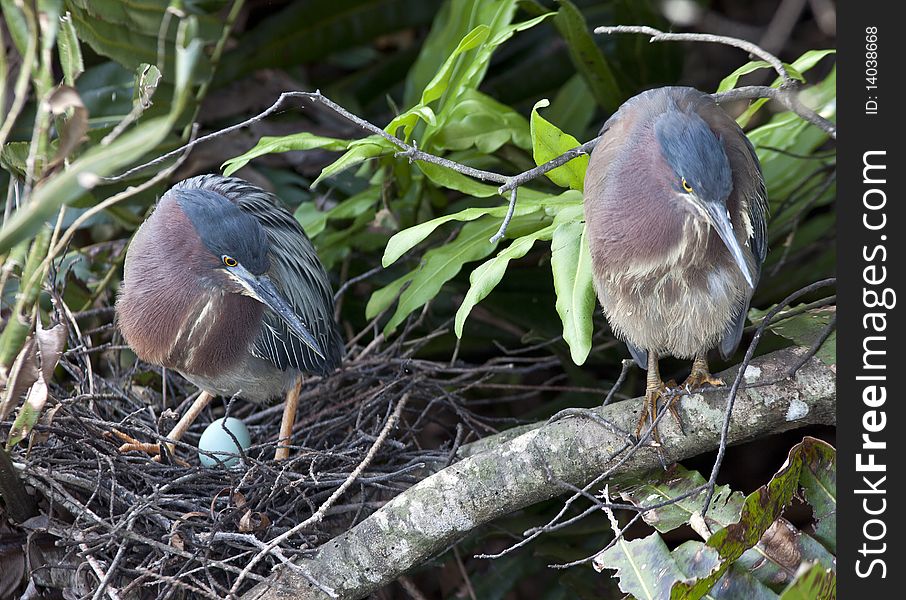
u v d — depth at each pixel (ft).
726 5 45.37
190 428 29.40
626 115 22.43
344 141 26.48
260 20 38.40
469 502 22.70
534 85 37.58
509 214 20.20
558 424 22.90
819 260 32.32
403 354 30.30
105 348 28.04
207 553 21.99
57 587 23.98
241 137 34.91
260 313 26.66
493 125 28.37
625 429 22.76
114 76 31.04
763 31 40.98
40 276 20.59
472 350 34.68
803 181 30.30
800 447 20.85
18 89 18.17
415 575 33.50
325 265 31.04
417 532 22.72
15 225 15.58
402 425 28.43
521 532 29.12
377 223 29.50
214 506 23.82
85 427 24.30
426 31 41.52
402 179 29.81
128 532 22.03
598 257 22.00
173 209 26.22
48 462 23.80
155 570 22.89
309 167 34.96
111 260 31.12
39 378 20.90
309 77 41.45
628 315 22.48
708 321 22.13
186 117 30.60
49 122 20.03
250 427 29.09
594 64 30.96
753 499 19.94
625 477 22.86
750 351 20.45
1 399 21.47
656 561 20.52
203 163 34.37
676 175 20.81
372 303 27.04
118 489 23.47
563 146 23.90
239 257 25.64
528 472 22.66
